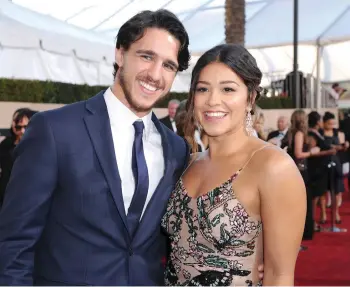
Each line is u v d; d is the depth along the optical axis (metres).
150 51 1.80
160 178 1.98
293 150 5.60
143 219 1.86
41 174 1.71
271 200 1.78
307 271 4.75
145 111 1.88
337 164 6.68
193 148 2.20
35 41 7.28
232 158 1.94
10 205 1.71
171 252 2.03
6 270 1.64
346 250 5.53
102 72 8.73
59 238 1.76
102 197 1.76
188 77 11.05
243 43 9.85
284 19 17.53
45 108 7.21
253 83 1.91
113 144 1.82
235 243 1.83
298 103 13.55
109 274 1.75
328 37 16.06
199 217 1.88
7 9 7.60
